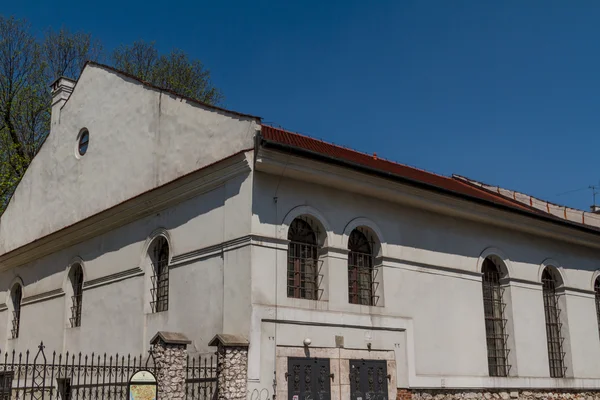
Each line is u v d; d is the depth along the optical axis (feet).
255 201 48.26
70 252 68.03
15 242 78.18
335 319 50.72
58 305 67.92
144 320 55.93
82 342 62.85
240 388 44.21
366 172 51.96
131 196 60.90
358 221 54.49
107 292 61.21
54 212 72.38
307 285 51.31
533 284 68.13
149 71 112.47
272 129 61.31
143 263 57.47
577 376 69.77
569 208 93.86
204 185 52.29
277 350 47.06
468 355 59.98
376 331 53.36
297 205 50.78
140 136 61.46
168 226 55.88
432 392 56.29
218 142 52.34
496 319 65.16
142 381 40.60
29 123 97.91
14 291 77.41
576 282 73.36
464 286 61.57
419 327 56.75
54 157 74.49
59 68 104.17
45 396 64.64
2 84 96.27
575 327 71.41
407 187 55.77
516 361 63.93
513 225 66.18
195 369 48.67
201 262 51.62
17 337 74.64
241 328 46.55
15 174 93.40
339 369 50.14
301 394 47.42
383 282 55.01
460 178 85.56
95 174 66.90
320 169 50.26
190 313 51.57
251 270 46.98
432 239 59.93
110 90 67.15
